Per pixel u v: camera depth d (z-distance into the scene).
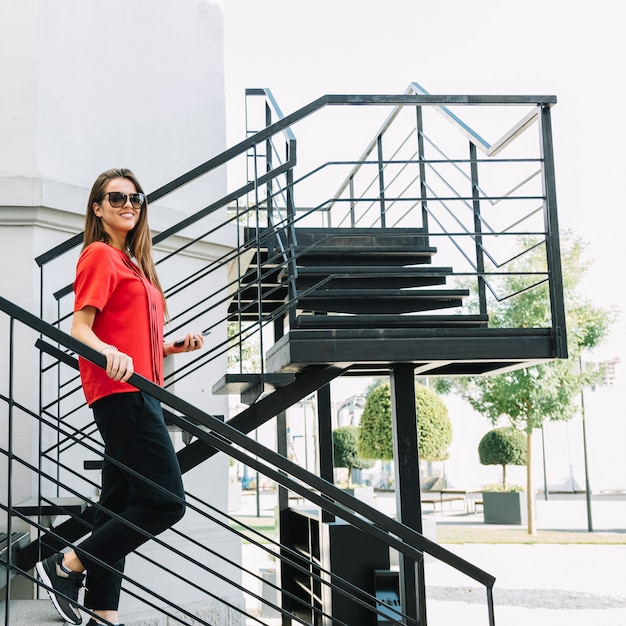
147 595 4.96
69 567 2.56
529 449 14.28
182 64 5.92
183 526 5.25
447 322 3.96
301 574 6.27
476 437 28.48
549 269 3.89
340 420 31.61
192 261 5.67
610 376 28.89
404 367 4.16
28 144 4.82
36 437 4.45
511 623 6.79
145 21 5.68
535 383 14.11
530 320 14.76
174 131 5.79
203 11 6.16
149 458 2.50
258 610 7.41
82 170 5.14
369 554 4.95
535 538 13.17
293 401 3.91
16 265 4.62
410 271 4.31
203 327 5.68
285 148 4.46
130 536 2.50
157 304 2.74
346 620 4.82
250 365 16.39
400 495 4.11
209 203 5.93
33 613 2.85
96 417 2.57
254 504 24.08
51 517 4.05
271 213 4.73
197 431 2.32
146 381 2.30
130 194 2.75
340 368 3.95
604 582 8.77
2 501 4.34
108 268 2.54
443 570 9.99
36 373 4.51
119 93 5.45
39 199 4.64
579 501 23.36
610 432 28.31
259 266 3.71
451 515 18.86
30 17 4.94
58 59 5.05
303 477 2.34
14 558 3.58
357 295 4.28
